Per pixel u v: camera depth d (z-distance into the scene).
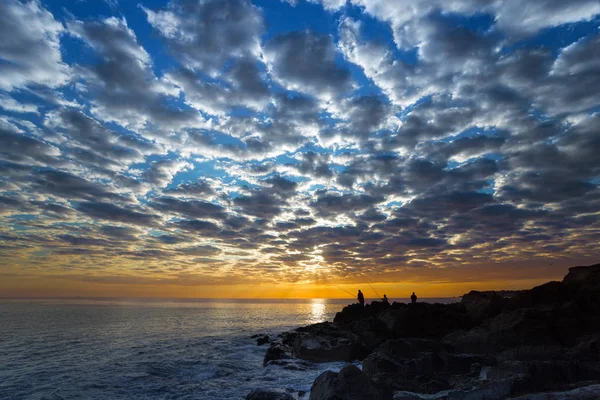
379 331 23.98
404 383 12.25
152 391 14.96
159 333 38.34
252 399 11.01
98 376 17.78
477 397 9.40
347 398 9.62
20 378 17.56
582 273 23.36
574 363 10.66
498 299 24.55
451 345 18.05
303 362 19.55
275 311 96.81
